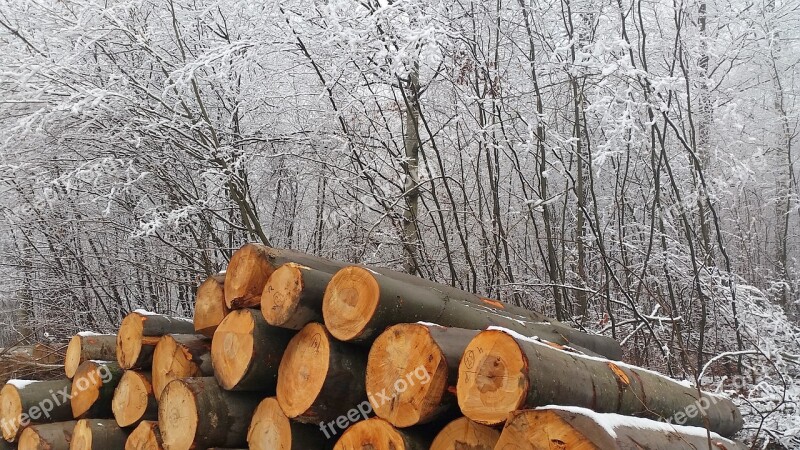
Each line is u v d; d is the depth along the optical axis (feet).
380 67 19.90
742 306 18.78
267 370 10.59
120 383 13.38
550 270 21.97
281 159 24.68
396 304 9.48
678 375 20.66
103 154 22.65
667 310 15.48
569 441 6.42
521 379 7.22
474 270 20.89
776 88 28.02
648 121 18.70
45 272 27.76
